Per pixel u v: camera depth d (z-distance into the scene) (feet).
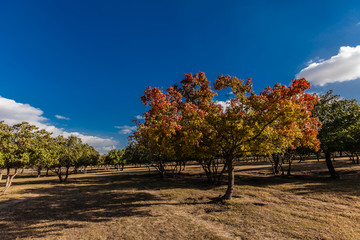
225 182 81.00
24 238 27.17
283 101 34.47
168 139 46.88
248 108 39.60
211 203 44.93
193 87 54.39
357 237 24.54
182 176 116.88
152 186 79.10
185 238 25.81
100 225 32.14
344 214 33.96
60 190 75.66
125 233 28.22
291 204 41.98
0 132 62.23
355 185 57.62
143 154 128.36
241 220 32.24
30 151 68.85
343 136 68.08
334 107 74.59
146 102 45.32
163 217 35.47
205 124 41.39
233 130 38.60
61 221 34.86
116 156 234.58
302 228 27.99
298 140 44.68
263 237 25.23
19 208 45.93
